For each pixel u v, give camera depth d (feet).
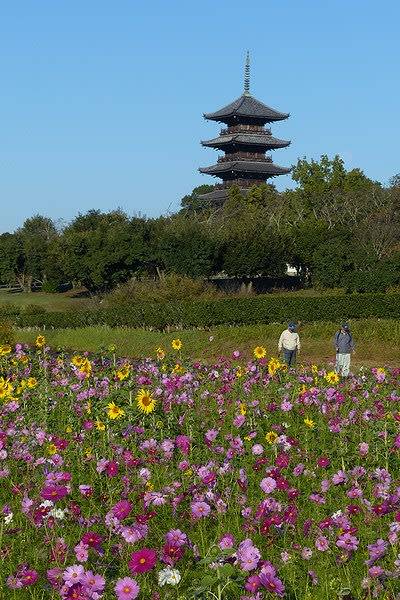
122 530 20.80
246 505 25.38
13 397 43.62
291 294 213.46
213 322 131.85
